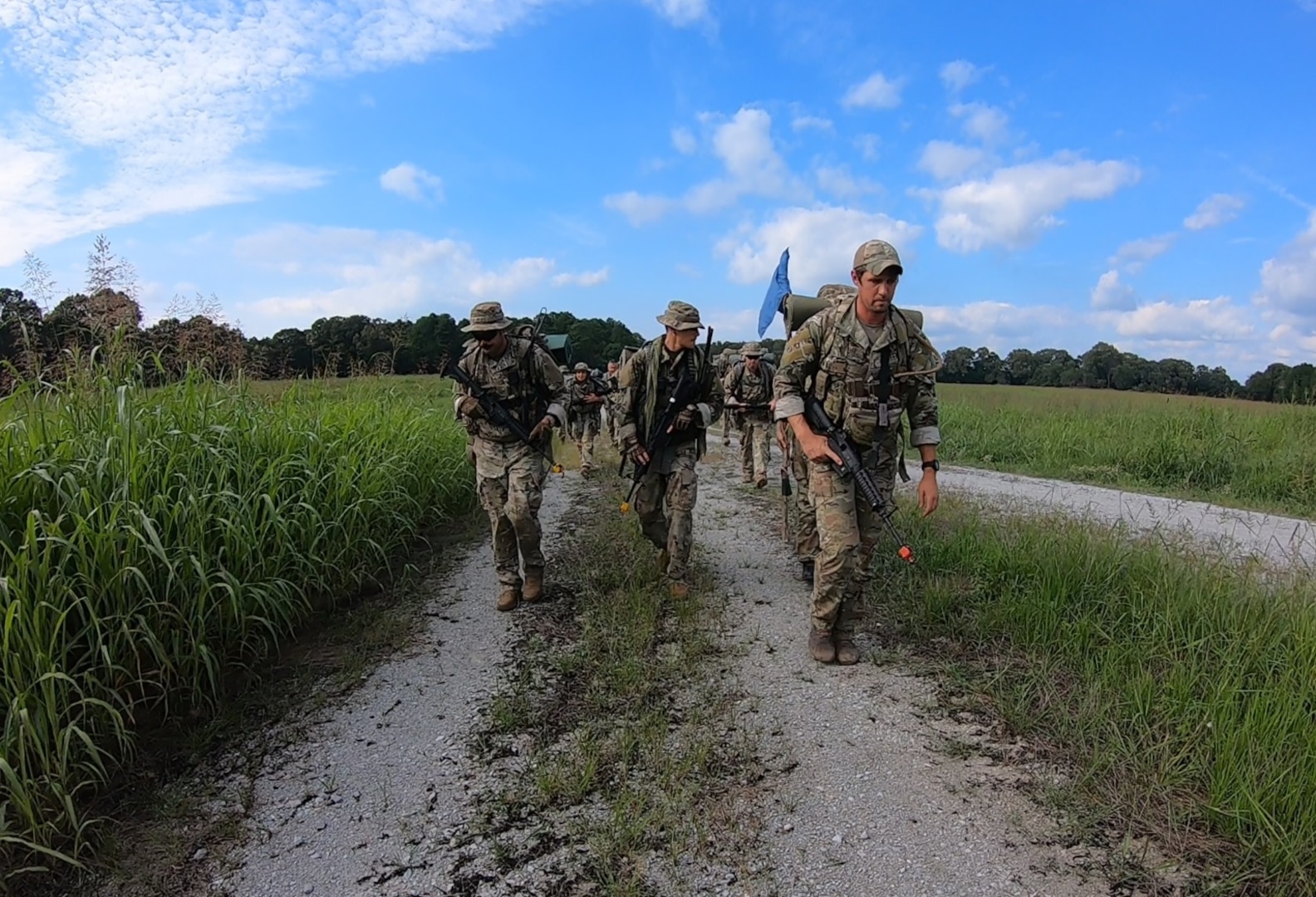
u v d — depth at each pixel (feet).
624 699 11.25
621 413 15.71
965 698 10.91
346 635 14.02
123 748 9.33
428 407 28.02
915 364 11.91
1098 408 47.98
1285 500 27.35
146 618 10.41
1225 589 12.54
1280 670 10.34
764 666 12.25
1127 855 7.57
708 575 16.99
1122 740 9.23
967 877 7.39
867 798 8.71
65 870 7.95
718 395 15.52
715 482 30.66
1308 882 6.84
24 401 11.97
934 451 12.15
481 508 24.79
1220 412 38.93
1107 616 12.51
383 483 18.04
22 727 7.91
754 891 7.34
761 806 8.64
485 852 8.09
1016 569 14.76
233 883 7.77
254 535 12.77
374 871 7.87
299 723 10.93
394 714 11.14
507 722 10.65
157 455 12.57
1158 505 25.85
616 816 8.42
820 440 11.56
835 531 11.74
